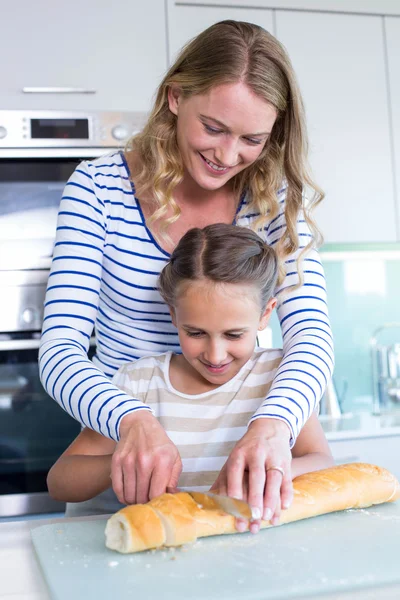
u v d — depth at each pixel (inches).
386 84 102.4
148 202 48.2
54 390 39.8
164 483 35.1
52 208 87.7
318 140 100.2
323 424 98.4
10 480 85.7
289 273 47.5
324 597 27.7
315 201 51.3
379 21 102.3
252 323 43.9
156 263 48.4
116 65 88.5
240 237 44.4
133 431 36.1
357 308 121.3
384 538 33.6
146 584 28.3
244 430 47.1
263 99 42.3
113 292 49.6
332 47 100.5
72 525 36.8
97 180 47.9
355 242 101.4
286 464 35.0
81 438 47.9
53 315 44.2
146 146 48.7
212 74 41.7
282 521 35.2
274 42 44.9
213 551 32.1
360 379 120.7
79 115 87.2
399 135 102.9
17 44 86.7
